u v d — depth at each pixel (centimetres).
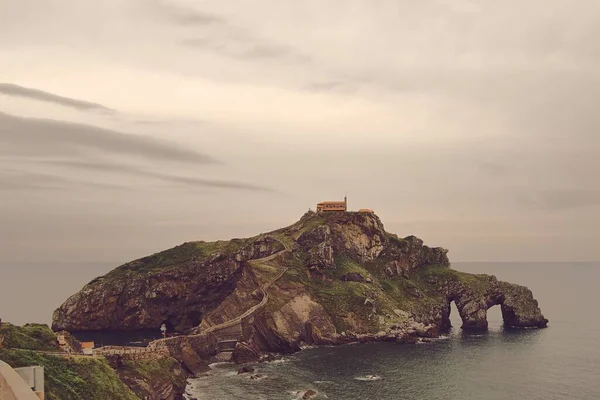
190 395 14475
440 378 16425
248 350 19350
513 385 15725
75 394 9319
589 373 17262
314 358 19512
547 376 16825
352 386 15438
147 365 14012
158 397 13200
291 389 15075
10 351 9594
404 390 15062
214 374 17075
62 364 10019
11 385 5216
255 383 15750
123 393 10506
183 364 17238
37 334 11475
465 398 14412
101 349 14038
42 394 5856
